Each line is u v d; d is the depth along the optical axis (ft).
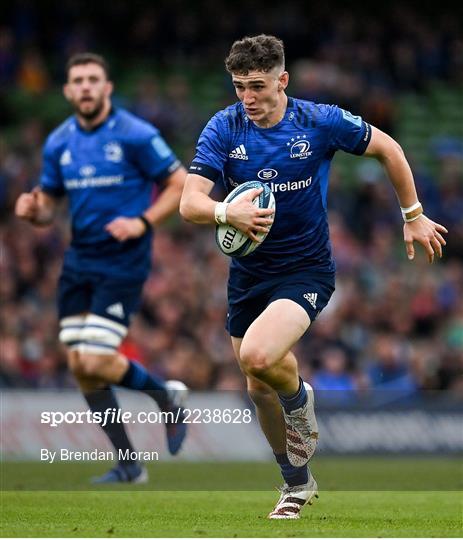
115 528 67.31
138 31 274.57
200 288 177.68
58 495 90.02
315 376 161.07
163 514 76.84
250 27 276.00
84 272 104.01
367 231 216.95
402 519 73.92
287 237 72.02
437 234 74.54
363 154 73.00
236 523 70.23
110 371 102.01
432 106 279.28
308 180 71.56
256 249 72.23
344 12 288.92
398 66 282.77
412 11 294.66
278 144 70.79
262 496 91.15
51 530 65.92
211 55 276.62
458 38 294.46
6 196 200.64
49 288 174.09
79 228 104.73
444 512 79.82
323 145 71.72
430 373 169.99
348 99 252.83
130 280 103.81
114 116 105.09
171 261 183.11
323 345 167.63
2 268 174.09
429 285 194.49
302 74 252.42
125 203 104.68
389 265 205.26
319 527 67.87
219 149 70.95
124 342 159.43
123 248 103.65
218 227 68.95
